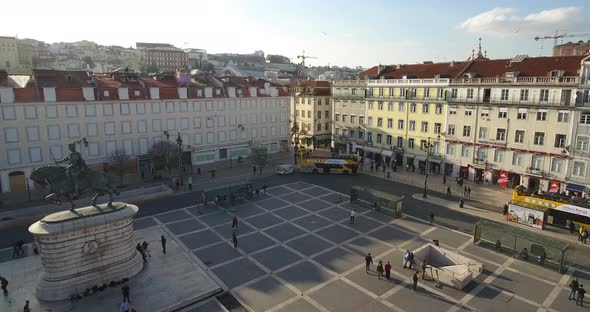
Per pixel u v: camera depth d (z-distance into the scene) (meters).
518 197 45.00
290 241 38.44
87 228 28.58
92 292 28.50
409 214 46.47
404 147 71.50
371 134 77.38
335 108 84.75
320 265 33.47
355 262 34.03
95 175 30.33
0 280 29.75
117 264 30.28
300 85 97.44
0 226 41.88
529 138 54.16
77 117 58.22
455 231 41.22
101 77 68.00
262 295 28.88
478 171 60.88
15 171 54.41
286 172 66.12
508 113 55.88
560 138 51.22
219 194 49.62
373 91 75.50
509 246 36.72
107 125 61.16
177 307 27.09
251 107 78.75
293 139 93.69
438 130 65.44
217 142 74.88
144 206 49.19
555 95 50.91
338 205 49.53
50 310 26.69
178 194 54.47
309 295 28.86
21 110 53.75
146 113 65.00
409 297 28.58
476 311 26.92
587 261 34.44
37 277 31.33
